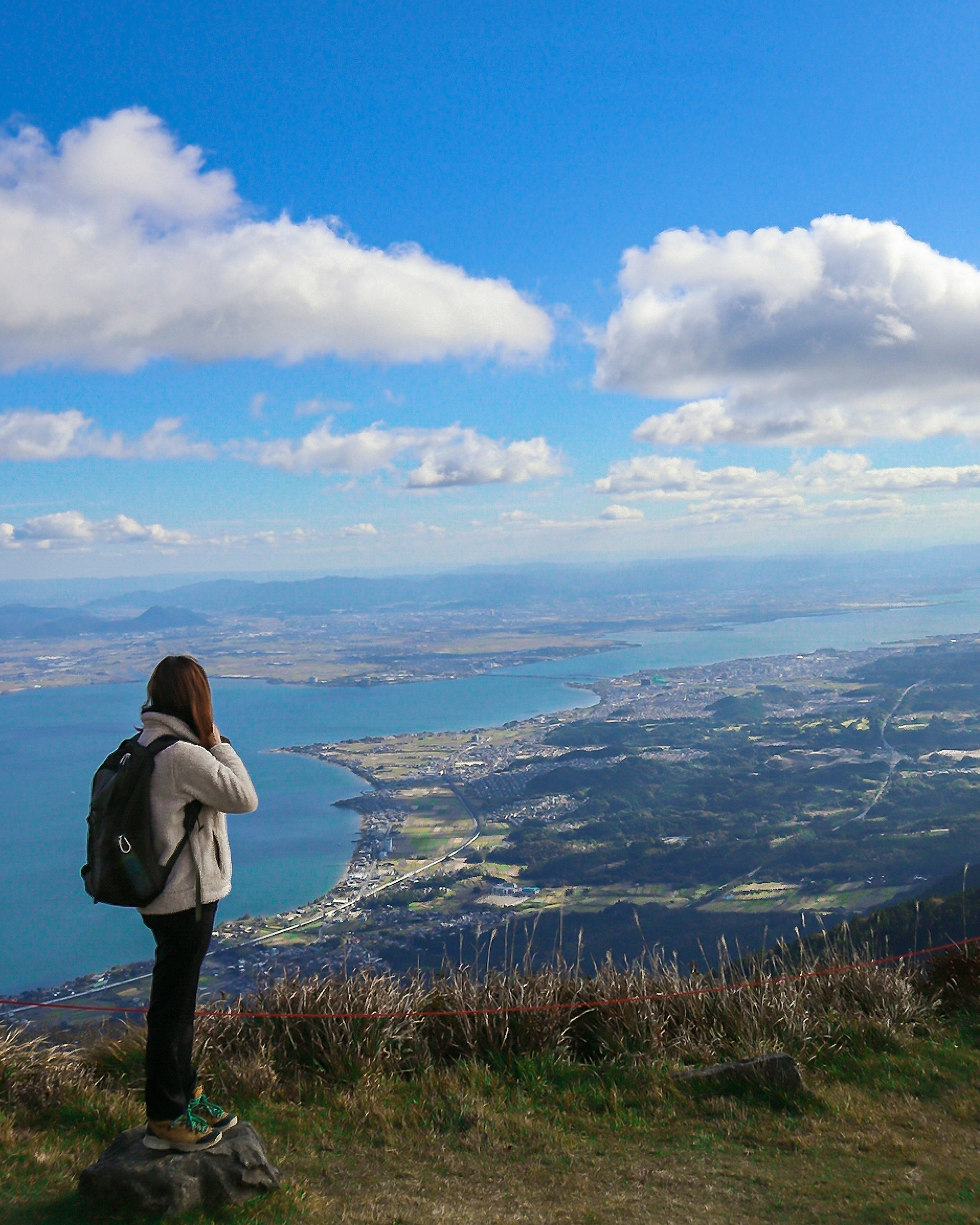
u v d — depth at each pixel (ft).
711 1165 13.00
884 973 21.21
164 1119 10.32
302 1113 14.42
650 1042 17.57
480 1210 11.13
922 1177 12.48
